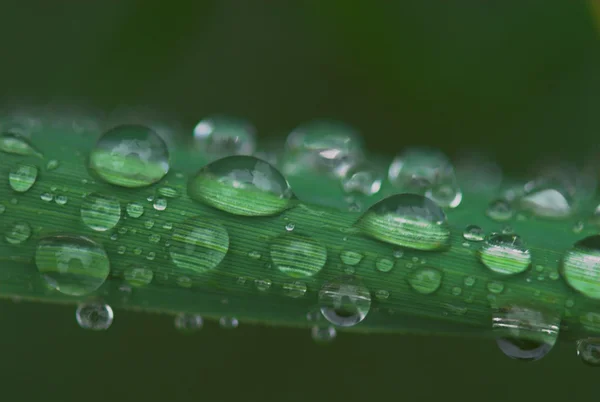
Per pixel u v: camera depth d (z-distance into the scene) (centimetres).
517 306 9
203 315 9
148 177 9
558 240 9
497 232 9
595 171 10
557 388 10
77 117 11
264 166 9
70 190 9
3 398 10
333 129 10
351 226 9
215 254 9
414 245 9
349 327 9
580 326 9
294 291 9
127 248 9
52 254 9
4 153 9
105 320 9
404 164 9
